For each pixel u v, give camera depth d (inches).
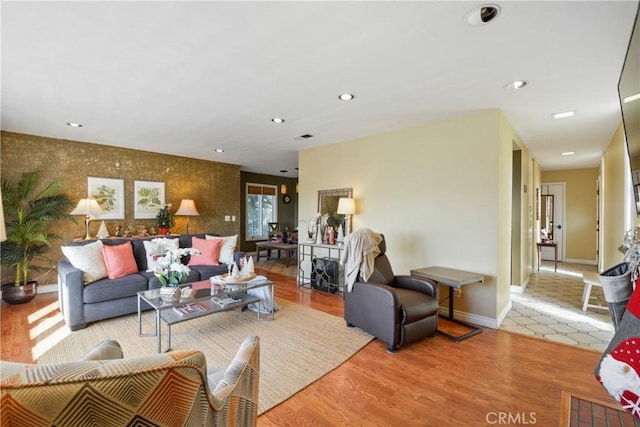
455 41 75.9
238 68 91.1
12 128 154.8
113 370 23.4
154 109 127.6
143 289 135.1
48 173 172.2
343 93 109.9
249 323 128.4
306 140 183.0
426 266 146.6
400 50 80.4
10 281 161.6
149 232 209.6
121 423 23.4
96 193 188.9
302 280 204.5
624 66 71.2
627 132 74.5
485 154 128.0
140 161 209.3
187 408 27.4
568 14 64.7
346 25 69.7
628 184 133.0
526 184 198.8
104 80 99.3
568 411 72.0
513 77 95.5
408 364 94.7
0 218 59.6
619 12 63.7
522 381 85.1
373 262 123.0
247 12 65.0
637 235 63.1
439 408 73.4
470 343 110.4
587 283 148.1
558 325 129.2
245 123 147.7
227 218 263.1
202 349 103.7
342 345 107.6
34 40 75.6
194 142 188.2
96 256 132.4
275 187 365.7
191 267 159.9
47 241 163.8
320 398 77.3
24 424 20.5
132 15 66.0
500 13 64.7
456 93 108.8
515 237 185.3
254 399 51.3
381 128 155.8
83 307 119.9
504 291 138.1
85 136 171.5
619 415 70.3
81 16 66.2
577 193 297.3
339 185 188.7
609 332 121.5
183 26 70.3
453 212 137.7
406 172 155.6
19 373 21.6
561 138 172.2
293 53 82.4
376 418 69.9
